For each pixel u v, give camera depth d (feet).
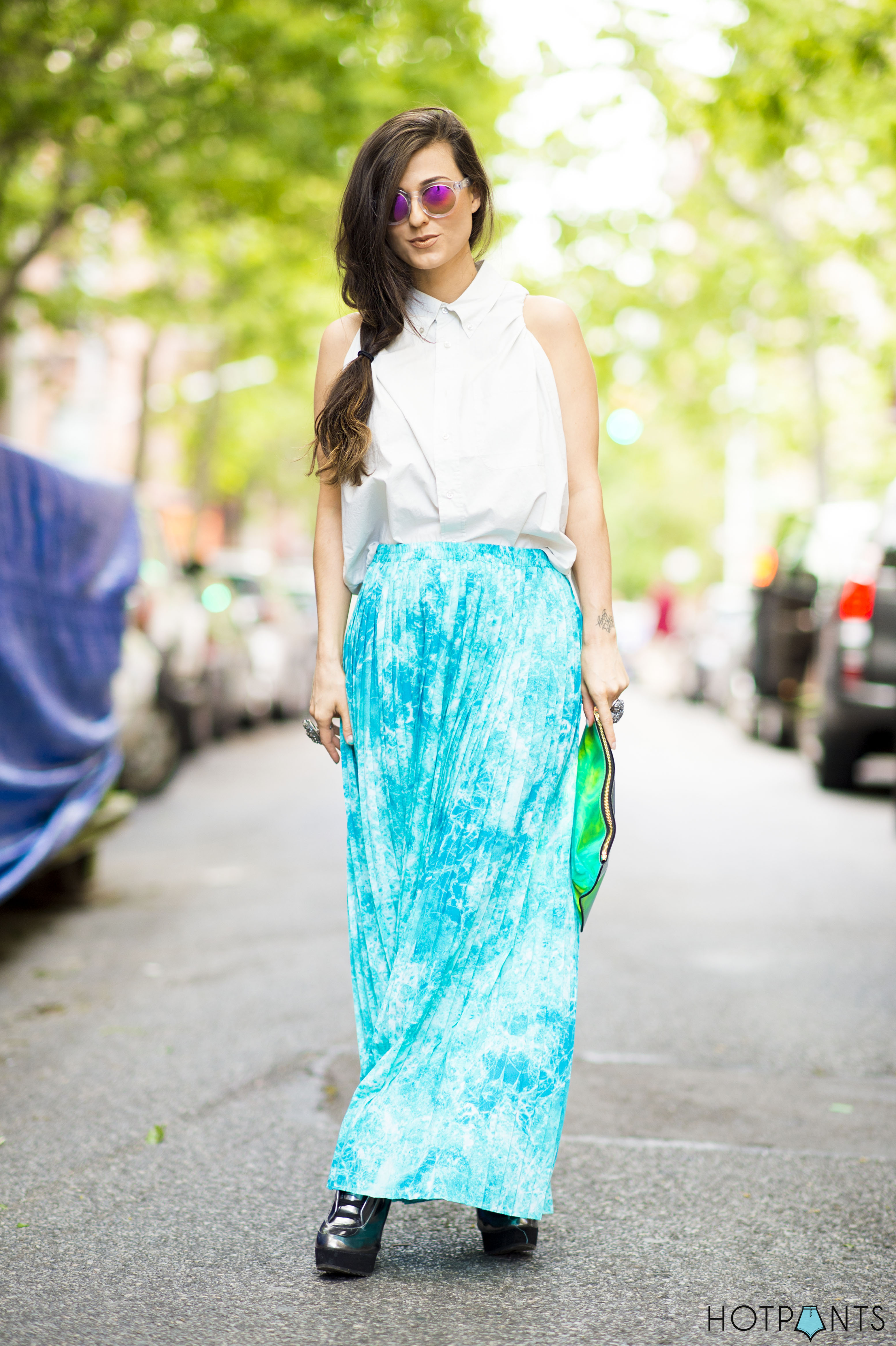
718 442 106.42
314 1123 12.67
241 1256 9.84
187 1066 14.37
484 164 9.84
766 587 48.57
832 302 74.08
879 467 89.25
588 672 9.86
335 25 47.26
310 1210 10.71
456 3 49.83
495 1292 9.27
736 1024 16.14
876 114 36.81
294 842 29.48
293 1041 15.20
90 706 22.27
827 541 44.21
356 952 9.68
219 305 78.59
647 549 169.58
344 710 9.93
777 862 27.17
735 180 71.31
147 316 77.05
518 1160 9.13
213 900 23.30
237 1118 12.82
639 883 24.93
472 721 9.46
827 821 32.89
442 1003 9.32
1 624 18.01
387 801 9.62
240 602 56.08
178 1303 9.05
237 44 46.03
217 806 34.99
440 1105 9.18
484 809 9.38
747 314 77.10
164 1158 11.82
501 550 9.57
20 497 18.78
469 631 9.46
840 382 85.15
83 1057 14.76
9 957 19.48
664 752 50.29
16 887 18.28
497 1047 9.23
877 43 31.94
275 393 111.55
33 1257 9.81
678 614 112.47
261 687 54.75
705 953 19.65
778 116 34.14
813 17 31.96
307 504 159.02
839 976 18.42
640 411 85.25
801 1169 11.71
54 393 93.20
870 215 61.87
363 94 48.32
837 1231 10.41
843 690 36.58
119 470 135.74
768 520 118.93
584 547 9.89
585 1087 13.85
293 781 40.57
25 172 55.93
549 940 9.46
